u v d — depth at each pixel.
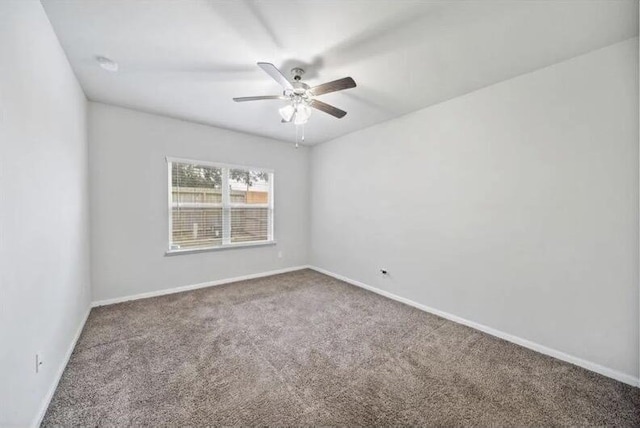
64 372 1.83
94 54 2.01
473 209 2.60
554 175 2.09
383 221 3.56
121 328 2.50
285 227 4.66
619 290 1.83
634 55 1.74
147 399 1.60
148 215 3.32
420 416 1.51
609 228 1.86
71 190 2.16
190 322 2.65
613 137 1.83
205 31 1.75
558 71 2.06
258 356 2.08
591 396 1.67
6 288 1.12
